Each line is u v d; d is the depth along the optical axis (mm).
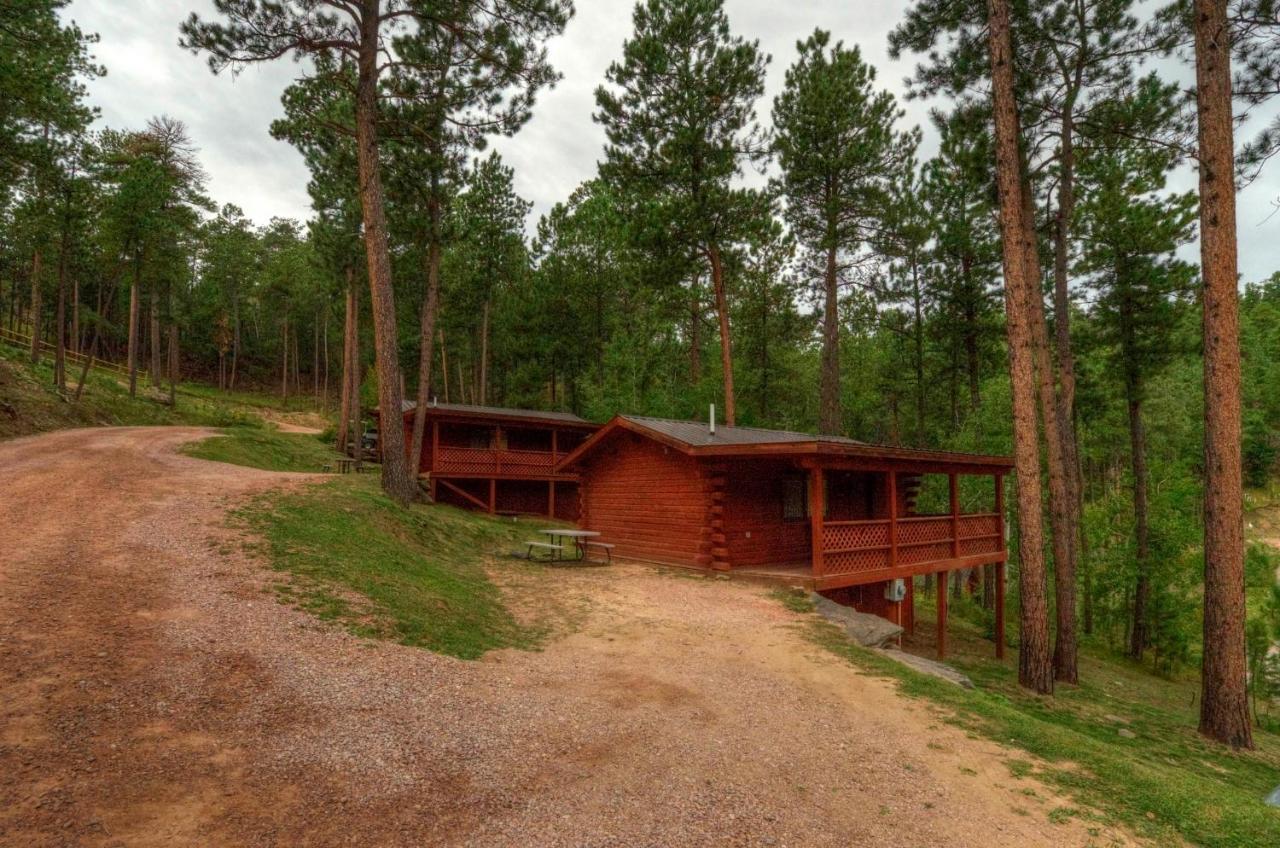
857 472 17281
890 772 5230
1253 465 47312
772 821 4297
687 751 5324
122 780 3912
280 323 63469
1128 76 14445
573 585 12453
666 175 24188
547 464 26828
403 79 18953
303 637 6707
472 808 4094
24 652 5332
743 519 14461
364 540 11547
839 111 24109
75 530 9227
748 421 32656
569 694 6484
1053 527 14539
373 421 40188
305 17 15055
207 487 13406
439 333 42312
